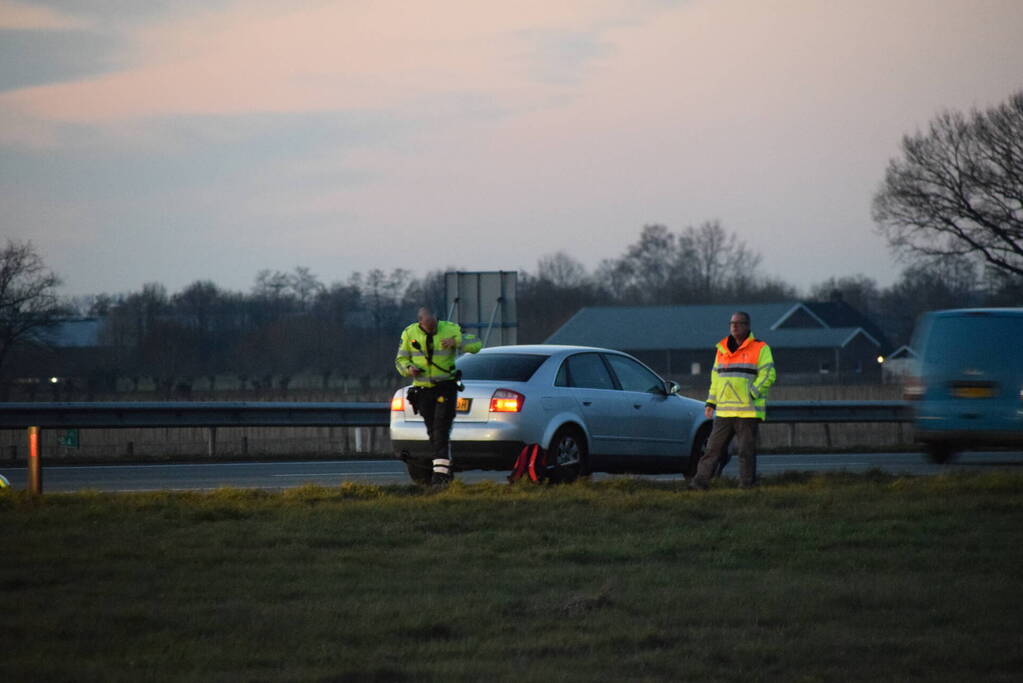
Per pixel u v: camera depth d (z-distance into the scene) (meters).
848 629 17.45
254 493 30.50
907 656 15.96
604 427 37.62
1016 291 148.62
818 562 22.55
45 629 16.86
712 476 37.78
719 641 16.70
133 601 18.67
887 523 26.66
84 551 22.28
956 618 18.09
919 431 45.81
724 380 34.94
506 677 14.88
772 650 16.19
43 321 151.88
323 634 16.84
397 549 23.44
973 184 141.38
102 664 15.19
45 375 160.75
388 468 48.56
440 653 16.05
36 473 29.55
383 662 15.60
